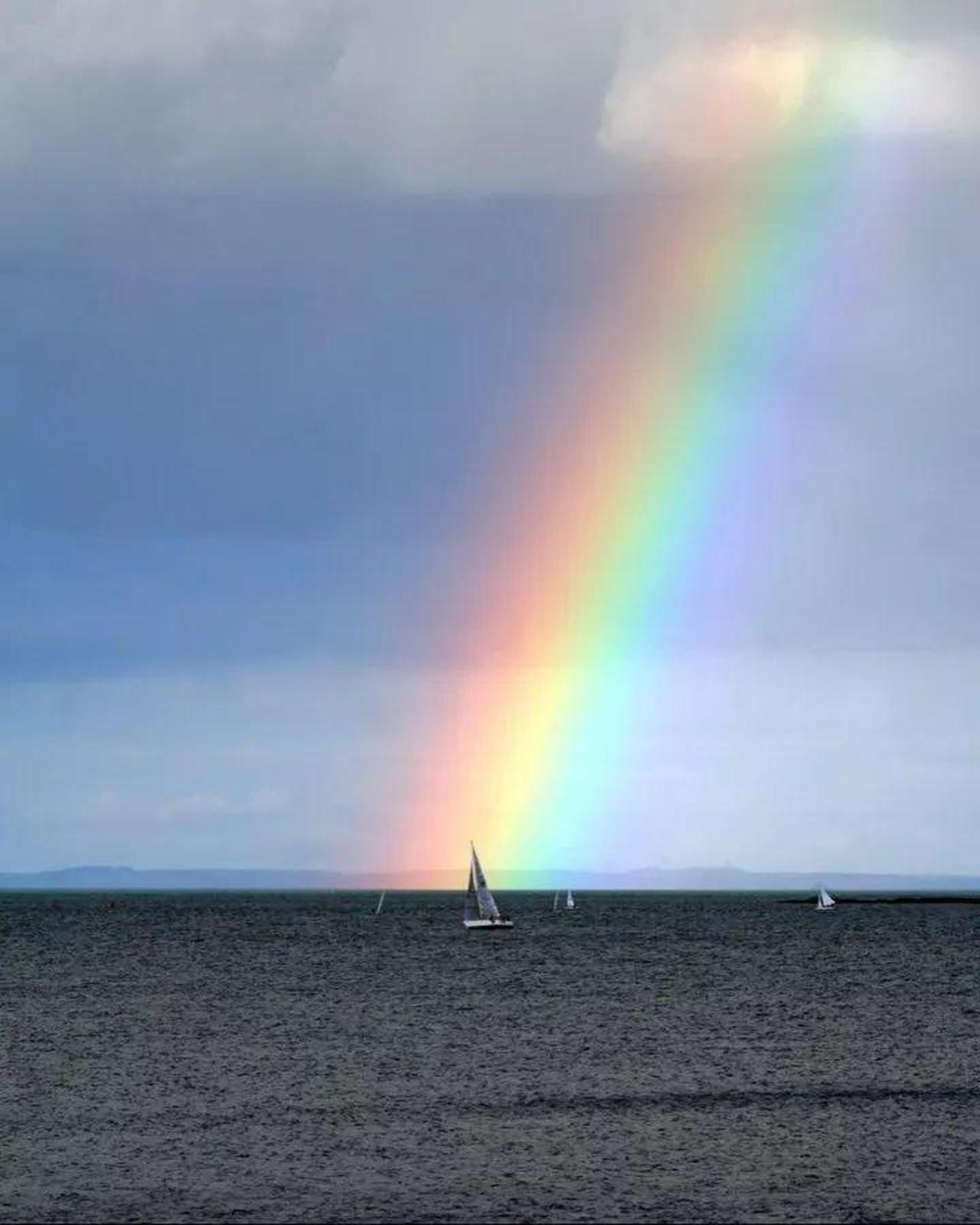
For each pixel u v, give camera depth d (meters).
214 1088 116.38
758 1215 74.00
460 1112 104.31
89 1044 147.12
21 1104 108.62
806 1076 121.38
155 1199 78.19
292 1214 74.88
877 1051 138.25
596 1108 105.56
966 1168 83.94
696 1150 89.75
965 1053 136.62
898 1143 91.19
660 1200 77.12
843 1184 80.38
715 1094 111.56
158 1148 91.81
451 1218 73.94
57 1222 73.56
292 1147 91.88
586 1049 141.00
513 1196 78.38
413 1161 87.25
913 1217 73.38
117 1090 115.31
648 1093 112.25
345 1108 106.31
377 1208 76.00
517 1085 117.19
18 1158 88.81
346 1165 86.56
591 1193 78.88
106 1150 91.19
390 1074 123.88
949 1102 106.94
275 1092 114.25
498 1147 91.38
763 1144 91.38
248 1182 82.12
